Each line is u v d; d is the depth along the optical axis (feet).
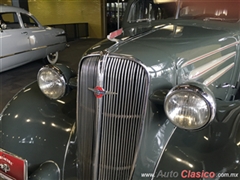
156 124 4.47
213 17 7.32
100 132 4.41
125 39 5.08
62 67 5.36
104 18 41.42
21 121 5.46
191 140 4.33
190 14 7.45
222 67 6.57
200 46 5.43
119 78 4.02
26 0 23.84
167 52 4.68
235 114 4.43
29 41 17.74
